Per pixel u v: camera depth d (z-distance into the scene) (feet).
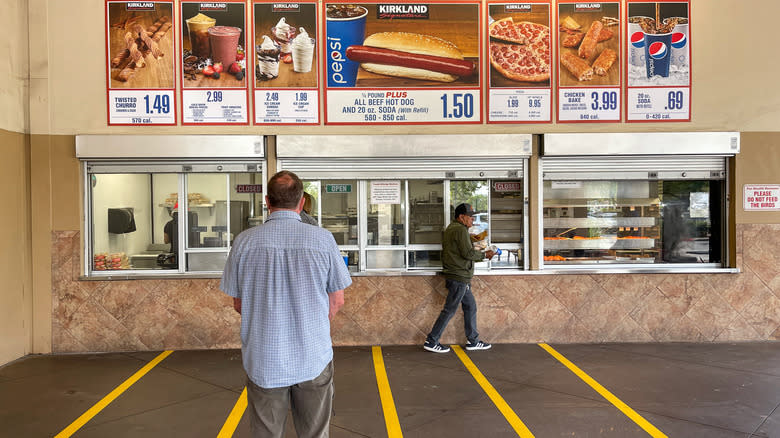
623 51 22.70
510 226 23.18
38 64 21.48
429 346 21.18
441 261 23.17
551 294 22.56
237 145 21.89
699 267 23.30
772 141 22.80
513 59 22.61
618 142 22.50
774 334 22.74
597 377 17.90
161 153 21.71
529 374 18.29
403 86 22.45
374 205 23.04
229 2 21.99
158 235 22.58
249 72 22.11
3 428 13.91
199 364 19.72
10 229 20.40
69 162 21.62
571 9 22.63
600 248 23.36
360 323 22.33
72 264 21.56
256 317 8.91
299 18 22.17
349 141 22.25
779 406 15.21
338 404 15.53
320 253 9.15
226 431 13.69
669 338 22.63
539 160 22.97
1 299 19.80
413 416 14.61
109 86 21.75
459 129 22.59
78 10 21.63
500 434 13.38
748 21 22.71
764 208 22.86
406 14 22.38
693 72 22.79
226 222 22.67
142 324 21.68
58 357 20.93
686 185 23.54
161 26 21.89
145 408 15.34
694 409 14.99
